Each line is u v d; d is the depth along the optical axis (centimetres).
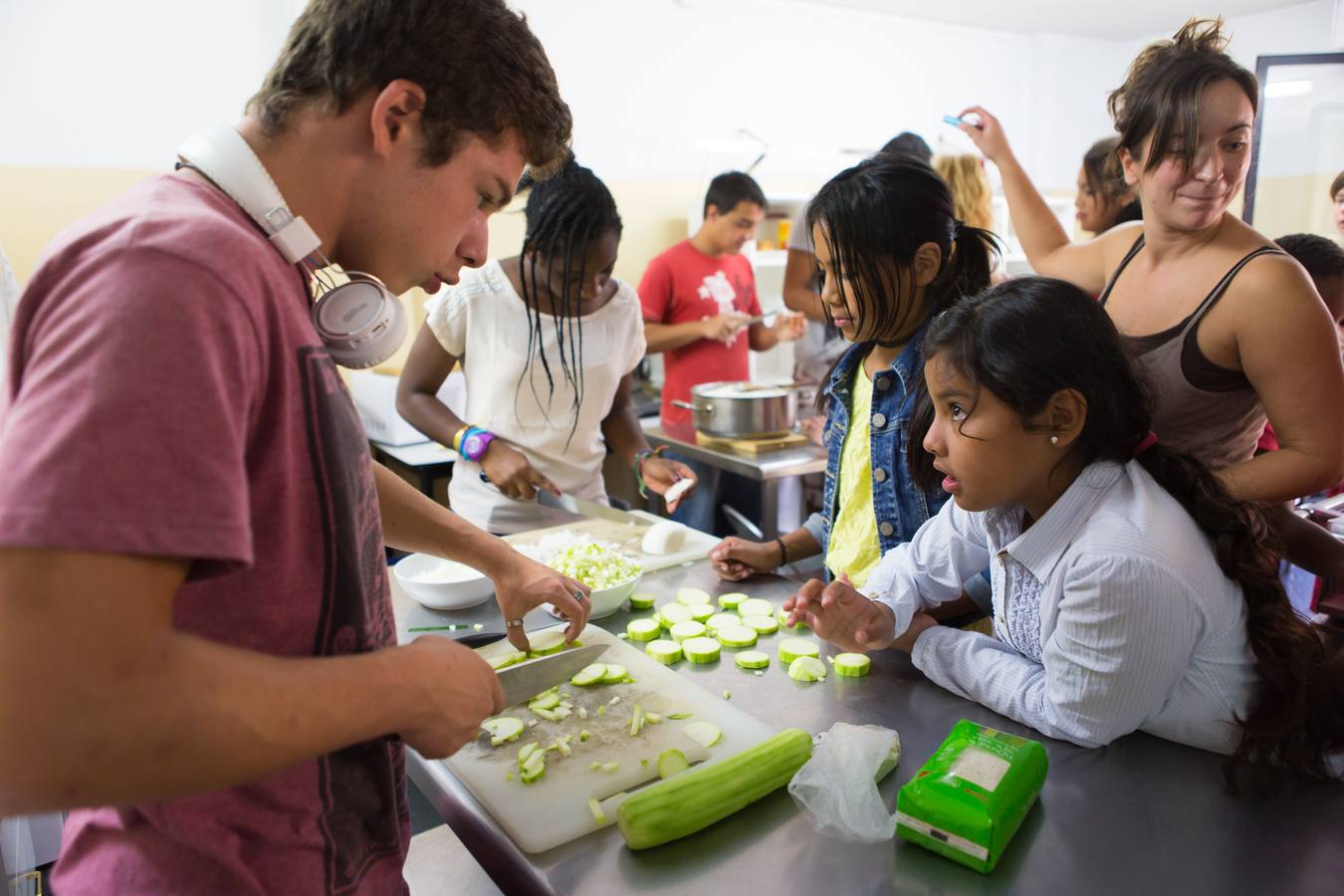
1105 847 78
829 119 479
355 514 67
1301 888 73
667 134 428
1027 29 531
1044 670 101
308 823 68
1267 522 103
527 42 70
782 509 297
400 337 77
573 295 194
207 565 53
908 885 75
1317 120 233
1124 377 98
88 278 50
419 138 66
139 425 47
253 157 63
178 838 64
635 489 365
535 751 97
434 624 134
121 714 47
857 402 151
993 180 498
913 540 128
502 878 84
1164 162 127
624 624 135
